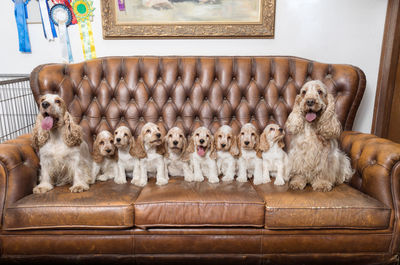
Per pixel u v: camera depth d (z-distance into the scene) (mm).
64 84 2205
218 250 1693
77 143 1896
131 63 2301
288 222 1619
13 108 2756
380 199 1655
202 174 2119
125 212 1611
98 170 2029
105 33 2613
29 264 1672
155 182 1978
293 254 1697
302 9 2625
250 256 1700
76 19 2619
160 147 1995
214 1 2588
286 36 2672
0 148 1688
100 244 1659
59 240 1642
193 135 2029
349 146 2051
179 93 2281
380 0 2602
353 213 1607
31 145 1888
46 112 1754
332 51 2703
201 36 2645
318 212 1607
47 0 2594
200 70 2295
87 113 2256
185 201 1644
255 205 1635
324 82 2268
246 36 2648
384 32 2648
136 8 2594
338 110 2227
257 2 2590
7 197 1619
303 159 1926
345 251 1680
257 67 2307
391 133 2875
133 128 2279
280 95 2316
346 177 1963
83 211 1599
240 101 2307
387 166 1636
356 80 2219
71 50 2674
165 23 2615
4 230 1612
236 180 2023
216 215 1634
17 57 2709
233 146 2006
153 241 1675
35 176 1845
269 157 2004
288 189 1837
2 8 2621
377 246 1663
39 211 1586
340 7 2621
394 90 2766
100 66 2293
